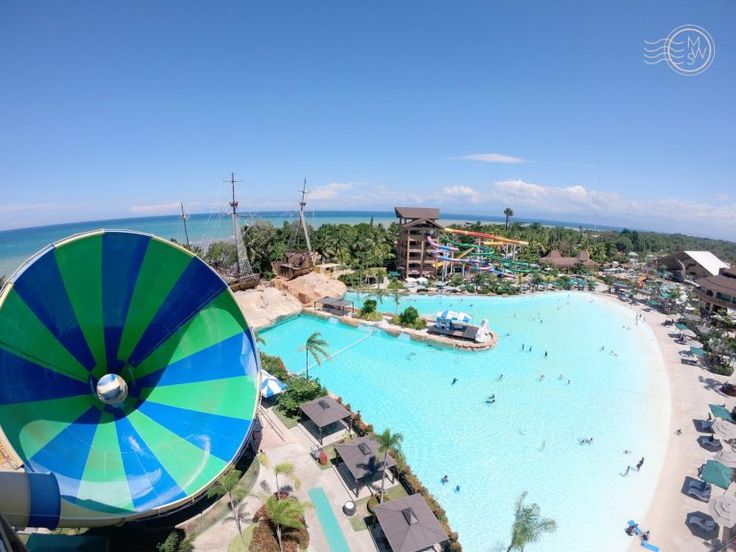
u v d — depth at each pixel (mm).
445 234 128750
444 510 30594
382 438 28672
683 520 30234
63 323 19438
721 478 31688
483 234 125375
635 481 34594
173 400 22656
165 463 20516
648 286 113562
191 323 23531
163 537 24031
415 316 71250
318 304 79812
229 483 23375
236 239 94562
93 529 23734
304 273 93688
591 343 69188
